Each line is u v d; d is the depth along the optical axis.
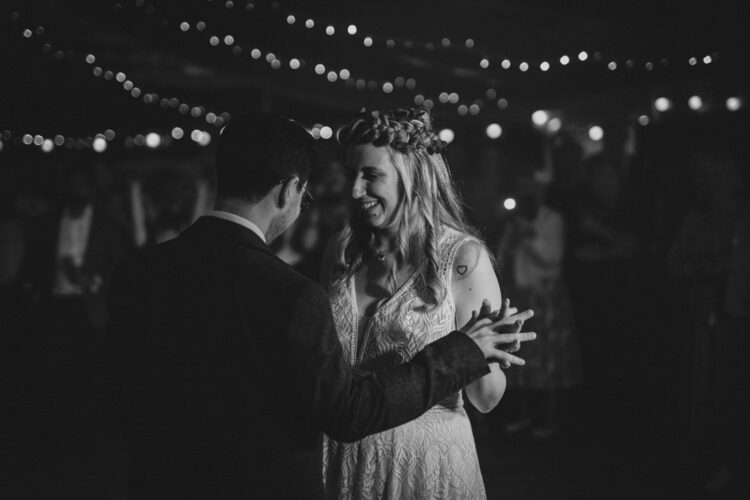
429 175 2.58
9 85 9.87
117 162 10.70
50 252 7.34
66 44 8.36
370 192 2.54
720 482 5.29
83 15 6.39
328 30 5.93
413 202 2.55
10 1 6.89
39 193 8.98
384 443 2.46
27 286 7.46
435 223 2.57
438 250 2.54
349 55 6.84
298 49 6.59
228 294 1.97
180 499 1.95
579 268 7.38
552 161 8.55
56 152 10.58
